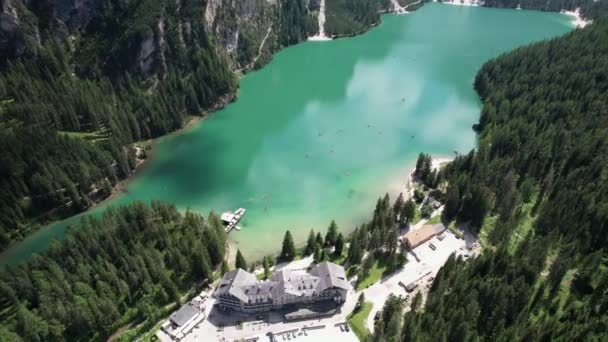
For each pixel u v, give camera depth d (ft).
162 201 507.71
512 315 356.38
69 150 549.95
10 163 501.97
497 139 612.70
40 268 399.03
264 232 510.58
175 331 374.63
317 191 581.12
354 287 418.51
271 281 398.62
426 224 499.51
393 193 576.61
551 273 389.60
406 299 408.46
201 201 562.25
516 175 538.06
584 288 390.42
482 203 480.23
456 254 457.68
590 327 330.75
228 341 370.53
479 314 361.92
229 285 387.75
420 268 440.45
